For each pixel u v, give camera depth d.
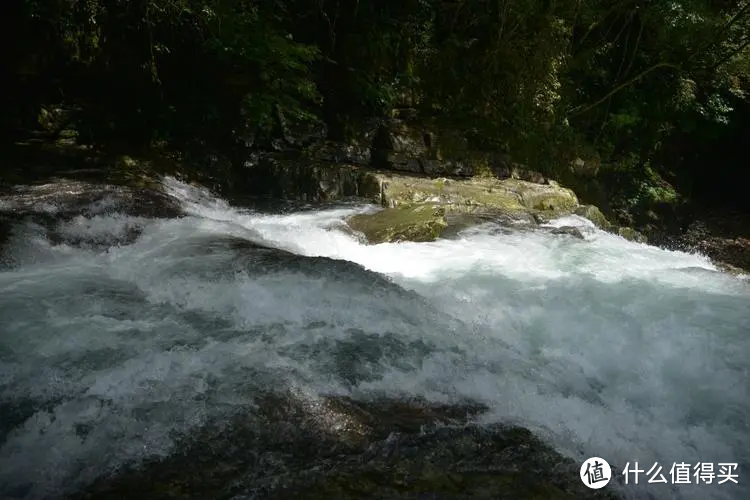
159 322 4.33
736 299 5.93
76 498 2.74
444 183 9.55
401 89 11.31
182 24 9.50
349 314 4.66
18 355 3.75
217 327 4.31
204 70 10.09
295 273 5.22
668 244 13.69
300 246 6.73
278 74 10.16
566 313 5.30
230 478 2.93
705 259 8.42
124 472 2.92
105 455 3.01
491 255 7.02
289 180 9.26
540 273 6.46
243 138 9.98
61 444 3.06
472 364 4.18
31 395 3.41
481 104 11.91
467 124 11.58
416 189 9.01
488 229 7.99
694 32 13.28
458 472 3.10
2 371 3.59
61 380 3.54
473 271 6.39
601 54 13.54
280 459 3.08
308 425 3.34
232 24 9.60
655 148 14.38
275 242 6.61
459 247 7.26
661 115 14.20
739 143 15.68
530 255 7.13
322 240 7.03
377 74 11.04
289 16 10.88
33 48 8.45
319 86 11.02
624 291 5.97
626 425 3.66
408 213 8.01
